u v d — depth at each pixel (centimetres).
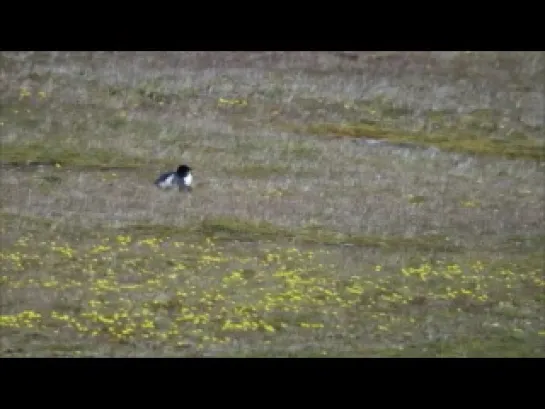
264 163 9575
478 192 9306
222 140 10144
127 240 7681
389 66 12281
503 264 7756
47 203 8381
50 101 10931
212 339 6250
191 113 10769
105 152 9794
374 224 8312
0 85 11188
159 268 7212
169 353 6028
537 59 12662
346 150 10031
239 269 7256
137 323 6412
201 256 7444
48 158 9575
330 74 11919
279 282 7069
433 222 8500
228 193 8738
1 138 10000
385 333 6462
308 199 8744
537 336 6612
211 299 6769
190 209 8331
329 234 8038
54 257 7338
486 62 12575
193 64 11894
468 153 10350
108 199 8506
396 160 9888
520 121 11344
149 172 9238
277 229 8050
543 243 8306
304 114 10938
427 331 6531
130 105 10912
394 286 7150
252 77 11662
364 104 11319
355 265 7431
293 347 6184
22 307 6556
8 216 8094
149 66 11775
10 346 6044
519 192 9400
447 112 11369
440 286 7219
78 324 6369
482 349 6325
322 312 6675
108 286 6894
